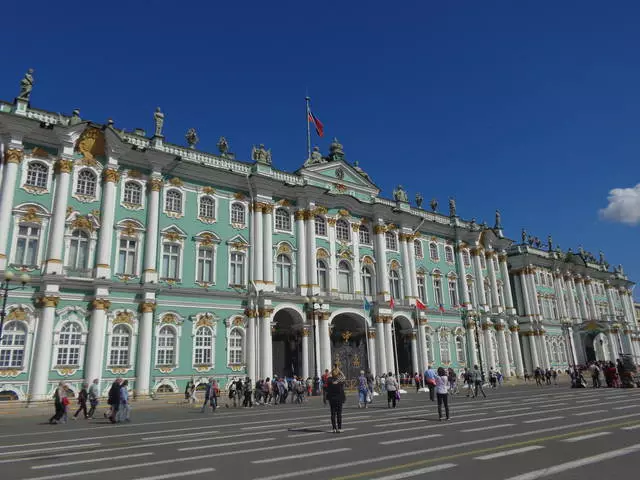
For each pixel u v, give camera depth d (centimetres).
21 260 3194
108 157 3600
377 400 3400
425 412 2366
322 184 4841
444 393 2011
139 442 1614
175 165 3888
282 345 4541
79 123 3462
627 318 9319
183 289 3741
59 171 3381
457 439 1475
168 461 1253
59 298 3219
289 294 4247
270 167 4475
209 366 3756
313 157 4966
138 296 3559
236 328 3975
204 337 3803
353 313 4684
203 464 1202
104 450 1453
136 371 3428
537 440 1416
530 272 7194
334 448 1375
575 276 8288
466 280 5978
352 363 4750
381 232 5125
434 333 5412
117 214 3600
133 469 1159
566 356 7456
